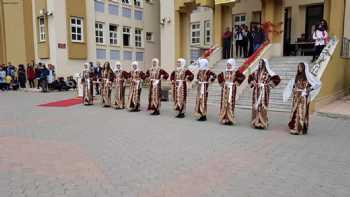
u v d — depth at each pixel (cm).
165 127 872
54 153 618
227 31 1722
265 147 673
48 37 2111
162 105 1330
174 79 1041
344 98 1385
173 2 1884
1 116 1038
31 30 2264
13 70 2094
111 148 655
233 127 882
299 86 798
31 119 987
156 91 1095
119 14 2420
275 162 573
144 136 762
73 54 2148
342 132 827
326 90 1222
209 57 1653
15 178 488
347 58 1473
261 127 862
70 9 2117
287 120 992
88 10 2216
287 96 832
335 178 497
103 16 2309
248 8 2002
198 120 985
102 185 462
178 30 1881
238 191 444
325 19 1474
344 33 1530
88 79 1354
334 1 1344
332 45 1296
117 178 489
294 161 579
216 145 685
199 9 2375
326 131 839
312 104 1085
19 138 739
